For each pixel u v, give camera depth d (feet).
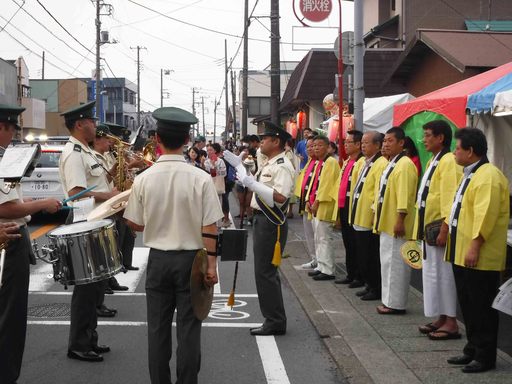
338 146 36.32
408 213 21.49
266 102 182.29
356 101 34.58
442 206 18.51
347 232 27.27
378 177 23.66
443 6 66.13
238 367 17.75
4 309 14.97
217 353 18.90
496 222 16.11
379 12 74.54
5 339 15.01
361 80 34.47
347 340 19.60
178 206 14.01
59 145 48.65
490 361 16.65
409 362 17.53
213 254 14.17
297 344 19.77
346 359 17.99
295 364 18.02
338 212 27.63
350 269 27.48
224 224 46.68
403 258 21.08
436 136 19.53
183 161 14.35
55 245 15.58
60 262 15.60
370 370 16.94
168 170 14.14
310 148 30.68
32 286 27.20
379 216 22.27
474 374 16.51
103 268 15.72
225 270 31.35
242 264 32.91
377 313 22.77
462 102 26.55
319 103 70.79
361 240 24.57
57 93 185.26
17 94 126.72
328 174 27.96
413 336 19.95
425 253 19.44
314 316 22.49
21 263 15.03
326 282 28.27
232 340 20.16
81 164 18.33
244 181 19.43
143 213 14.34
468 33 44.52
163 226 14.16
